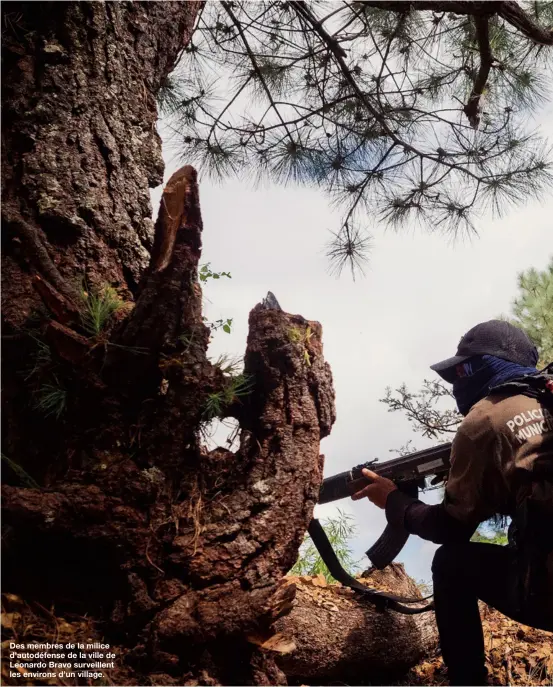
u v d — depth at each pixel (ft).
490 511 7.99
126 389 7.09
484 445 7.82
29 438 7.36
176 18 10.23
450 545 8.39
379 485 9.15
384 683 9.41
